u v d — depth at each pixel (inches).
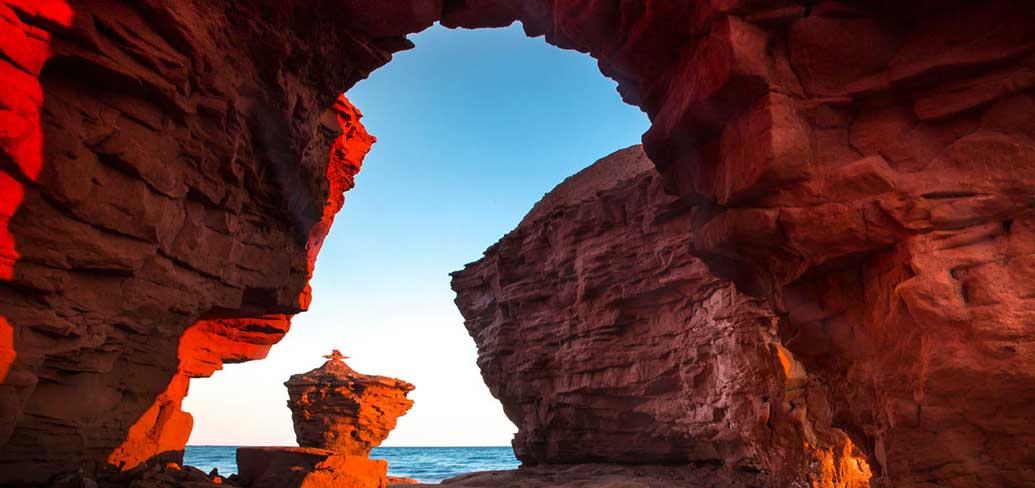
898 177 321.4
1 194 391.5
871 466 389.1
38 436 445.1
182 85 507.8
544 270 1505.9
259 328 792.3
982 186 300.8
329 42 672.4
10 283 399.5
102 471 508.7
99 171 457.4
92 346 469.1
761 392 910.4
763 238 375.9
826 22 341.7
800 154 339.3
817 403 826.2
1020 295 281.1
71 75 440.5
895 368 324.2
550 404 1438.2
